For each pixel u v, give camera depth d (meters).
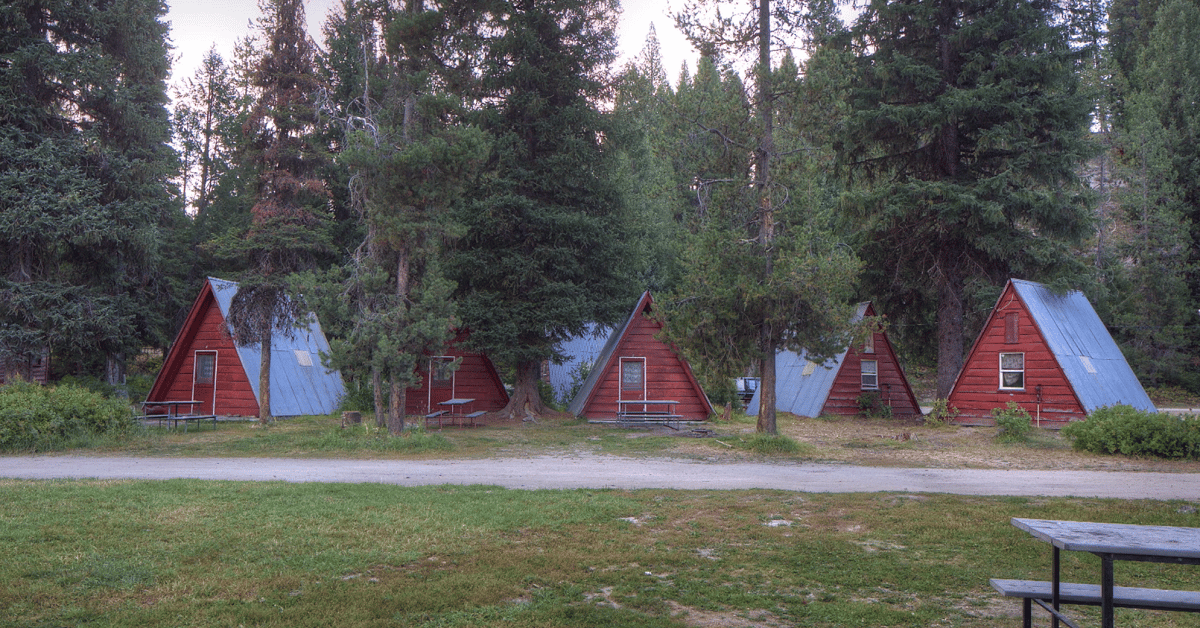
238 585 6.72
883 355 29.92
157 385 27.59
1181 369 46.50
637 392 27.89
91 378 29.83
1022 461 16.86
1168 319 46.88
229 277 28.45
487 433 22.78
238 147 26.55
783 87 19.44
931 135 29.20
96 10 27.89
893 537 8.84
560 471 14.48
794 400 30.39
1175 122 51.75
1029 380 25.45
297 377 28.72
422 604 6.26
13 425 17.66
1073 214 28.14
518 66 25.36
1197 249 49.22
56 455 16.78
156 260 30.89
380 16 23.12
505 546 8.23
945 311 30.95
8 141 24.81
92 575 6.97
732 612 6.23
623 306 28.05
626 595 6.63
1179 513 10.19
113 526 8.83
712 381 20.25
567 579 7.10
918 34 30.33
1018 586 5.59
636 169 46.19
